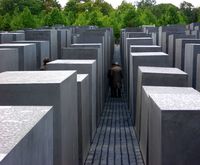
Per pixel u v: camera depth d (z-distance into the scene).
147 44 18.89
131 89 14.37
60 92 6.28
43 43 16.73
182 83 9.98
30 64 14.01
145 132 8.80
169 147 5.73
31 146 4.09
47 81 6.44
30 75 7.26
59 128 6.29
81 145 8.92
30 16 52.69
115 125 14.23
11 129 4.07
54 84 6.27
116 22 59.34
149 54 13.20
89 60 12.33
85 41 19.36
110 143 11.61
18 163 3.69
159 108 5.89
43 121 4.62
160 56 12.76
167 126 5.71
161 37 25.34
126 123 14.57
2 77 6.99
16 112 4.77
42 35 20.02
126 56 20.31
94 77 12.31
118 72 21.12
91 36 19.55
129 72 16.30
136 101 12.52
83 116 9.21
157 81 10.02
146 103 8.45
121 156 10.24
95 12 59.34
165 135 5.72
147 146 8.30
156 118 6.36
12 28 52.91
